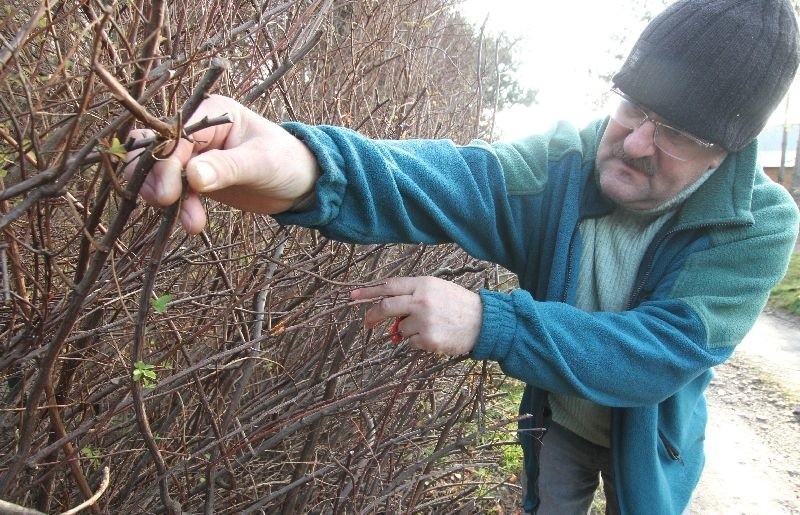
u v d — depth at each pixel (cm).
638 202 121
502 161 128
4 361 87
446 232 115
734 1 105
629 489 138
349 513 155
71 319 68
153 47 64
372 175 100
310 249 149
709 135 107
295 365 166
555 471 166
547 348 106
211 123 56
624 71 113
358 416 175
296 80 158
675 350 111
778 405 468
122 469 134
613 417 138
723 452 393
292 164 83
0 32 78
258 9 113
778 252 118
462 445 148
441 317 103
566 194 128
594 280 132
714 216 117
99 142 64
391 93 216
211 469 116
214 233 150
